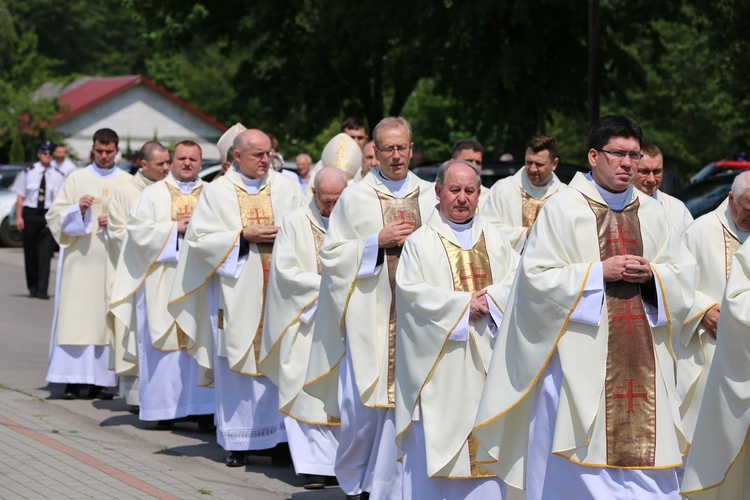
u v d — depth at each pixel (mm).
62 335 17938
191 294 14391
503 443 9539
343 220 11969
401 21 39188
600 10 37312
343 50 43781
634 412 8961
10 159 65500
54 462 12914
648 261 8984
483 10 34375
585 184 9266
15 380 19031
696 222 11695
